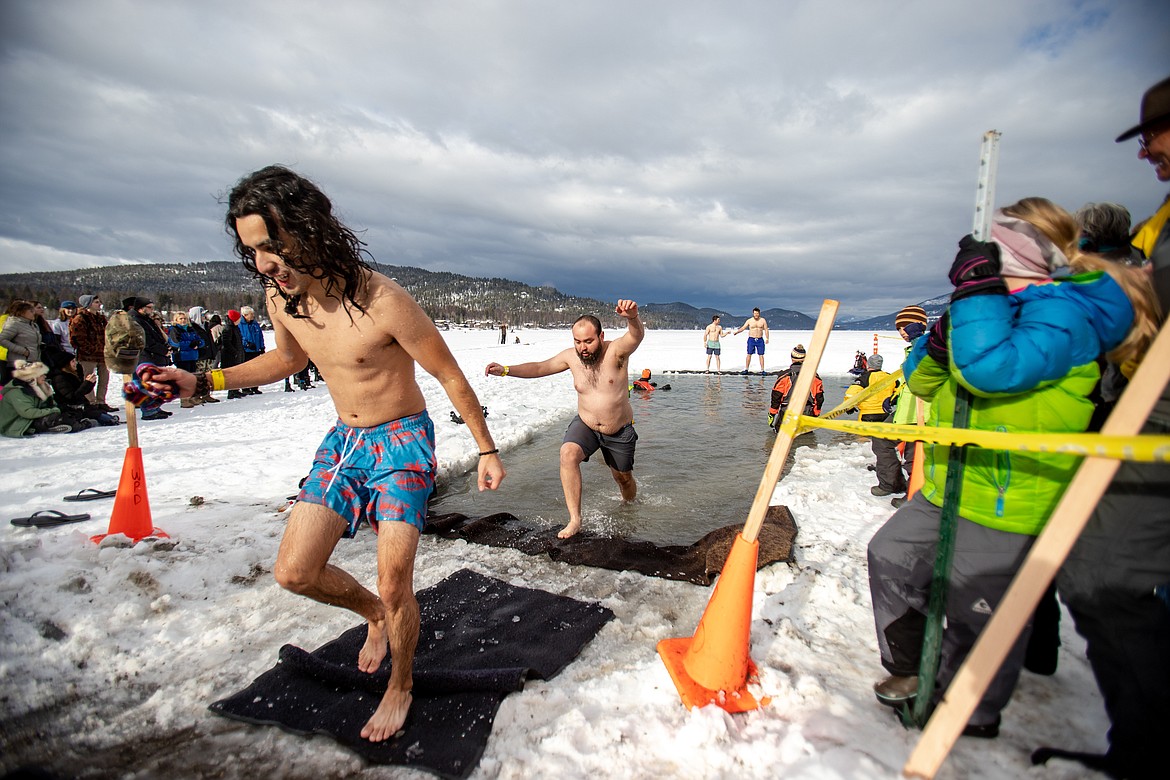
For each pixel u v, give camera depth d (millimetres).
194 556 3865
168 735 2365
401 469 2434
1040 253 1854
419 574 3908
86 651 2877
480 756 2182
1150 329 1797
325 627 3158
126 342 4125
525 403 11352
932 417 2281
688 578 3719
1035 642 2422
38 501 5238
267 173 2135
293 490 5652
